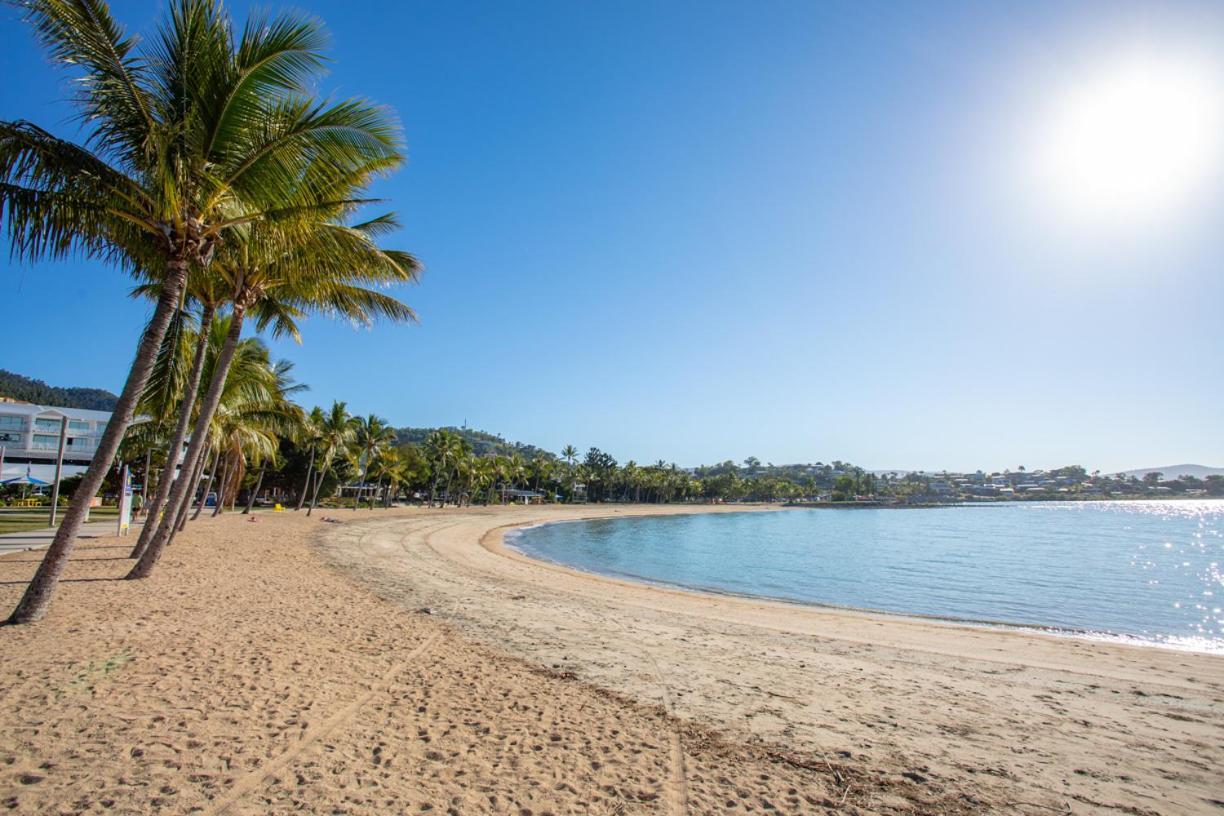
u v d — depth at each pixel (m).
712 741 5.95
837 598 23.30
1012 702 8.17
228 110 9.14
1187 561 39.09
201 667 6.91
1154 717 7.68
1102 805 5.00
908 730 6.73
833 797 4.84
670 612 15.04
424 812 4.12
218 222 9.78
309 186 10.45
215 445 24.36
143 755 4.61
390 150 10.12
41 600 8.41
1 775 4.12
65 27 7.84
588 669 8.57
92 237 9.31
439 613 12.17
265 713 5.70
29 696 5.61
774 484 193.00
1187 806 5.05
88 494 8.80
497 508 92.44
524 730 5.86
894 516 116.81
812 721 6.85
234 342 13.33
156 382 13.24
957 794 5.06
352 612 11.22
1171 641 15.92
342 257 11.20
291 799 4.13
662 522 88.81
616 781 4.86
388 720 5.81
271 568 16.52
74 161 8.39
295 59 9.19
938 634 13.93
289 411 26.33
